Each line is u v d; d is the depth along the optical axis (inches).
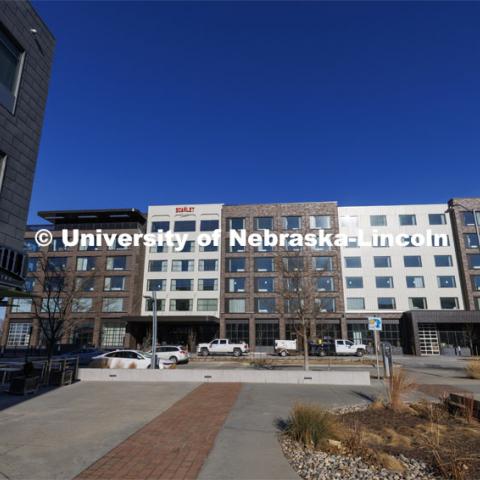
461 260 1888.5
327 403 430.6
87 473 211.9
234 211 2116.1
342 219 2034.9
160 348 1189.1
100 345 1920.5
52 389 536.1
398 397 382.0
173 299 2021.4
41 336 1884.8
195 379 623.5
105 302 1982.0
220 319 1962.4
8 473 211.3
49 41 480.4
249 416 357.7
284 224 2068.2
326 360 1233.4
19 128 418.3
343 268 1969.7
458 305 1876.2
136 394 491.5
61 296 1268.5
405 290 1918.1
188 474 210.5
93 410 388.2
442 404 389.7
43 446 261.0
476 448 248.8
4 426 319.3
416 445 261.0
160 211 2145.7
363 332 1888.5
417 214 2000.5
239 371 620.7
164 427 315.3
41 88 460.4
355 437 261.1
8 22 406.0
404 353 1834.4
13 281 395.5
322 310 1865.2
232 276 2015.3
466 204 1952.5
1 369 679.1
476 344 1748.3
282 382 605.6
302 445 262.1
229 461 231.8
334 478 206.1
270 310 1945.1
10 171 402.3
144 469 218.2
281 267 1350.9
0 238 385.4
